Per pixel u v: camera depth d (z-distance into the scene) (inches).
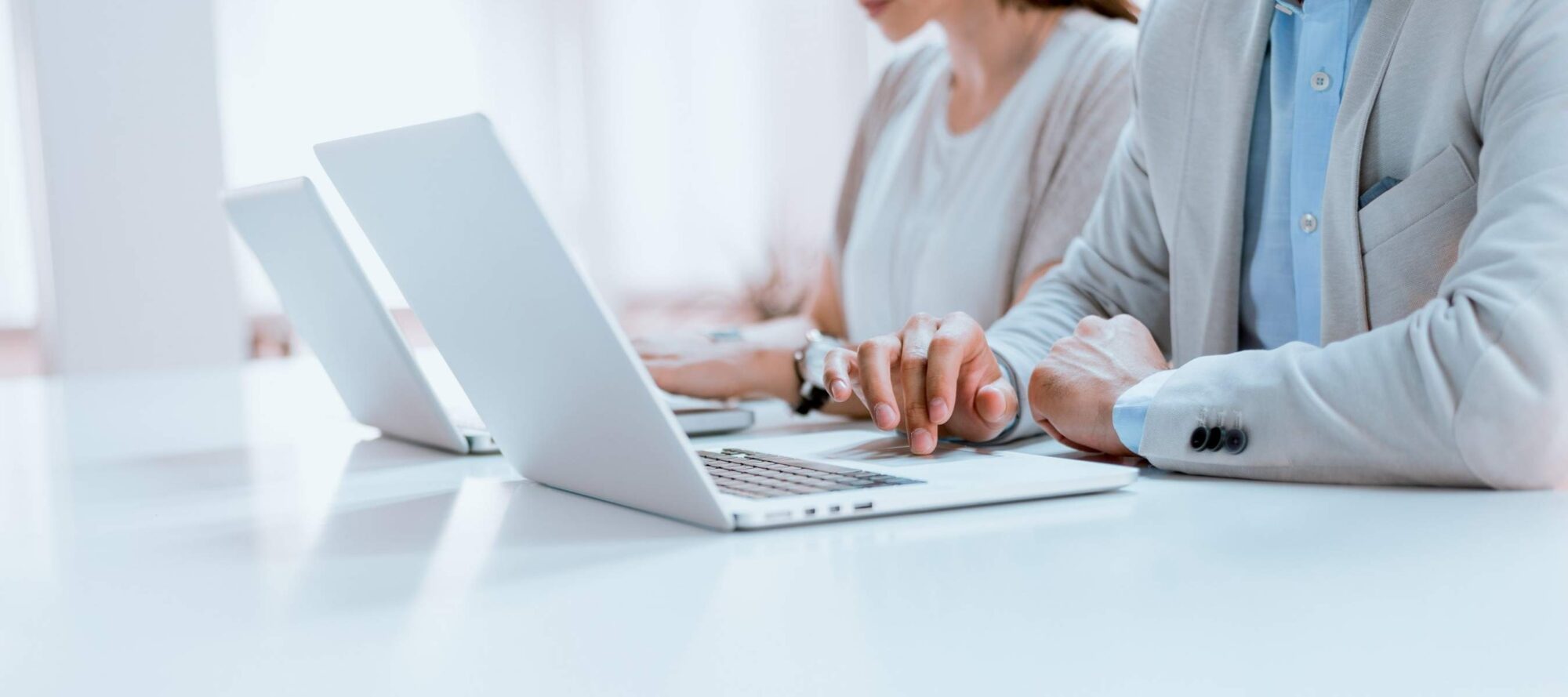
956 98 81.6
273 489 37.7
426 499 34.5
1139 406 36.4
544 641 19.4
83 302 186.1
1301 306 48.0
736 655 18.3
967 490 30.1
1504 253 32.6
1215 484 33.7
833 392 36.4
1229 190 49.3
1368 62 43.2
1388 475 32.3
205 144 190.5
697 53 247.9
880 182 87.4
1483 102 39.2
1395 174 43.3
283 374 96.4
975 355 41.8
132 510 34.7
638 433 28.0
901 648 18.4
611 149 243.9
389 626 20.6
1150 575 22.7
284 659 18.9
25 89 184.4
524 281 27.6
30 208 186.7
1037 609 20.4
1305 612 19.8
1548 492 30.7
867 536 26.9
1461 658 17.2
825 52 251.4
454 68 226.4
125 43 185.3
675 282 251.3
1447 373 31.3
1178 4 51.8
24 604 23.4
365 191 31.7
